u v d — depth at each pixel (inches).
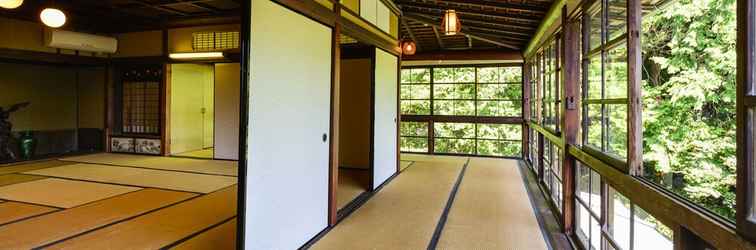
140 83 301.0
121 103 307.9
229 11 255.1
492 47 304.8
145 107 300.0
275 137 104.7
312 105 125.7
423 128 342.3
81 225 132.3
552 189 175.3
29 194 173.2
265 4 98.3
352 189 195.9
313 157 126.8
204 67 332.8
